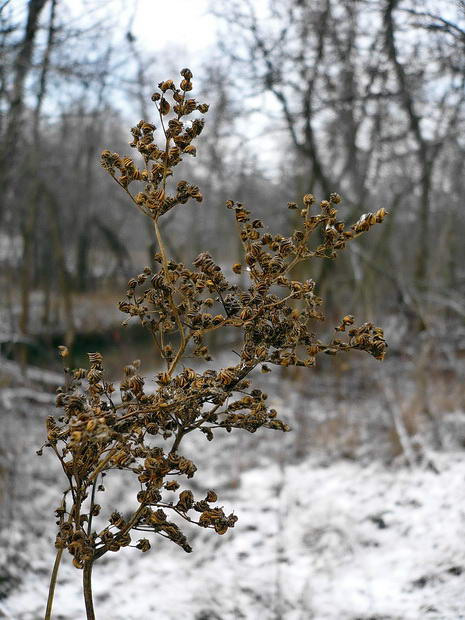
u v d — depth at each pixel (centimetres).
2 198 785
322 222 128
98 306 1247
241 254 1173
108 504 449
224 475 514
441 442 495
